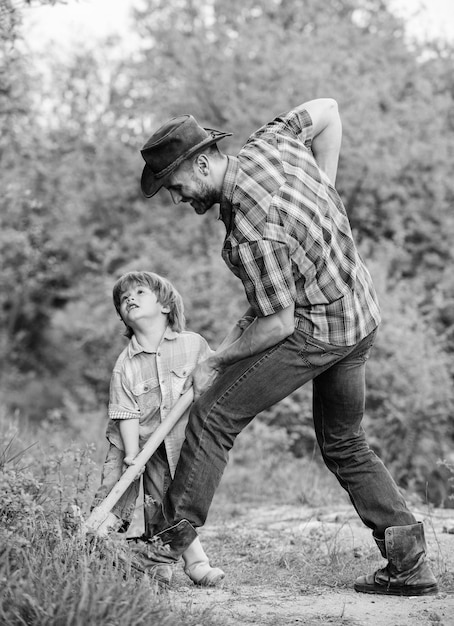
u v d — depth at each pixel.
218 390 3.57
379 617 3.31
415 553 3.65
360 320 3.55
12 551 3.25
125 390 3.81
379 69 14.80
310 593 3.73
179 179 3.46
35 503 3.58
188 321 13.23
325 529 5.34
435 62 15.43
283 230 3.35
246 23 15.58
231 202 3.42
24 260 16.97
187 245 14.66
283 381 3.52
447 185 14.13
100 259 16.06
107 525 3.56
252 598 3.61
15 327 20.47
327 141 3.78
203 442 3.54
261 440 10.53
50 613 2.76
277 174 3.42
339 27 14.89
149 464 3.85
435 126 14.21
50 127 15.87
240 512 6.75
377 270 12.17
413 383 11.28
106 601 2.81
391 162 13.36
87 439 10.45
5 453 4.54
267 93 13.77
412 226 13.86
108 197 16.12
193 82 14.97
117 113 16.64
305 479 8.27
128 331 3.97
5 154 11.65
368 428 11.34
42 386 18.64
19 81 8.76
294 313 3.49
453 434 12.04
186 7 16.20
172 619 2.92
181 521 3.56
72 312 16.14
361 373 3.67
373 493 3.68
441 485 10.98
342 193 13.84
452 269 13.48
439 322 13.19
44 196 15.20
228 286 12.92
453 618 3.30
